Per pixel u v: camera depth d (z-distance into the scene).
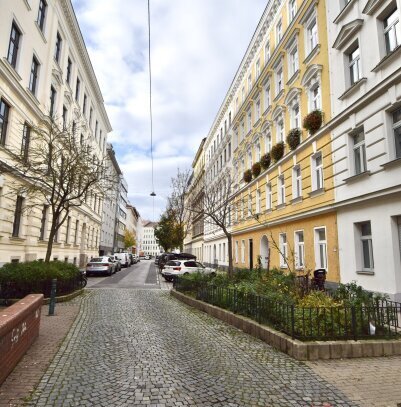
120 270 34.88
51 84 21.98
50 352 5.98
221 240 34.81
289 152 18.08
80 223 31.86
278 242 19.83
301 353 5.75
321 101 15.30
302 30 17.62
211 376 4.96
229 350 6.36
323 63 15.23
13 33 16.94
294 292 8.37
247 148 26.58
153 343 6.79
